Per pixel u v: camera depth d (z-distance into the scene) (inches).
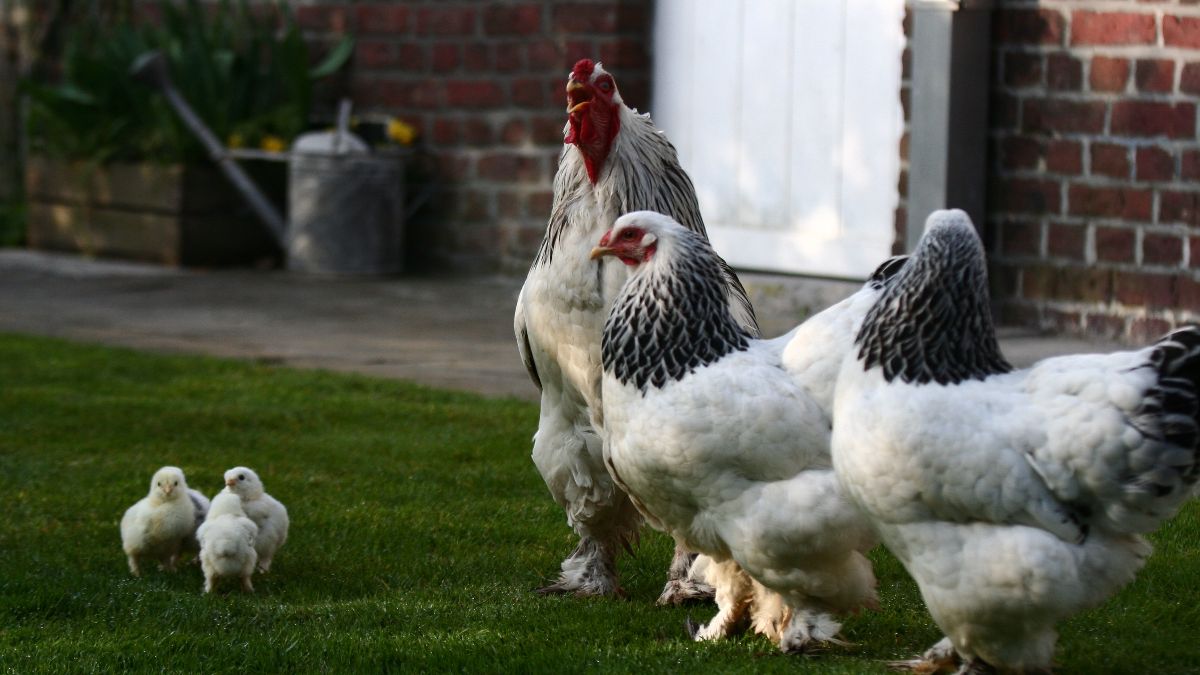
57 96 711.7
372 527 332.2
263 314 591.5
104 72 713.6
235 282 661.3
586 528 289.1
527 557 313.7
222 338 548.1
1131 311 498.0
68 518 342.0
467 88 665.6
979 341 213.6
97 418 430.3
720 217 601.9
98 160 701.9
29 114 741.3
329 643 253.0
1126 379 200.8
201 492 356.8
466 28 661.3
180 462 386.3
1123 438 199.2
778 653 246.5
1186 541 306.0
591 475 281.0
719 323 241.9
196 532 305.3
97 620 271.0
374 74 694.5
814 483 230.1
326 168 660.1
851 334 234.5
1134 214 493.7
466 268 677.3
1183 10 475.8
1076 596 207.9
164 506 303.7
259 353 522.9
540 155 650.2
